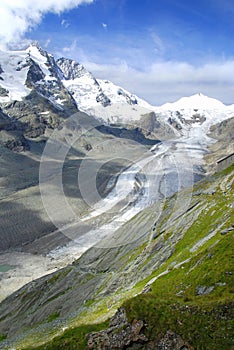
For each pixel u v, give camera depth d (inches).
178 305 1342.3
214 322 1254.9
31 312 4001.0
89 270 4114.2
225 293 1483.8
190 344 1195.9
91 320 2034.9
